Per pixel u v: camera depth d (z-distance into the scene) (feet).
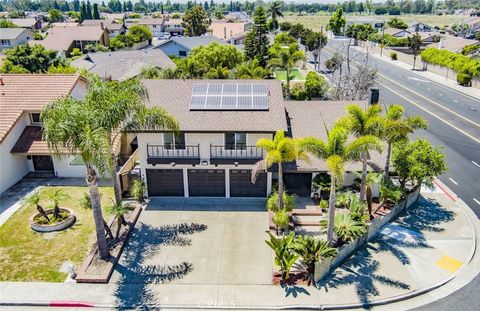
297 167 84.94
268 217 80.69
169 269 65.77
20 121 98.12
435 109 156.25
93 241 73.67
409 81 212.02
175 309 57.67
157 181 88.28
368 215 76.95
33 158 101.24
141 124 74.59
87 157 59.57
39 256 69.36
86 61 212.43
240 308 57.67
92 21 459.32
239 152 85.15
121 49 333.83
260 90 92.12
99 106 65.72
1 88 104.17
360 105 97.71
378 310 57.31
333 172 60.39
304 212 81.20
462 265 67.00
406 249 71.05
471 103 166.50
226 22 416.05
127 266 66.54
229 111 86.84
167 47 253.03
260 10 228.63
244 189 88.22
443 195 90.58
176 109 87.61
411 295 60.03
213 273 64.75
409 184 91.20
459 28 442.91
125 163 96.43
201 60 182.39
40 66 196.03
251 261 67.62
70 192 92.02
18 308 58.44
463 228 77.61
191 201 87.45
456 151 114.62
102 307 58.18
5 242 73.31
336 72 231.30
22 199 87.51
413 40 258.98
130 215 80.84
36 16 588.50
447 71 221.87
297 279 63.05
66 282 63.00
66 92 103.40
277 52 179.73
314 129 92.17
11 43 347.15
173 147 85.30
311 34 279.90
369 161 89.86
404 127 76.43
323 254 63.46
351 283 62.34
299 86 174.50
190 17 372.17
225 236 74.59
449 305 58.54
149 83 95.55
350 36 398.01
